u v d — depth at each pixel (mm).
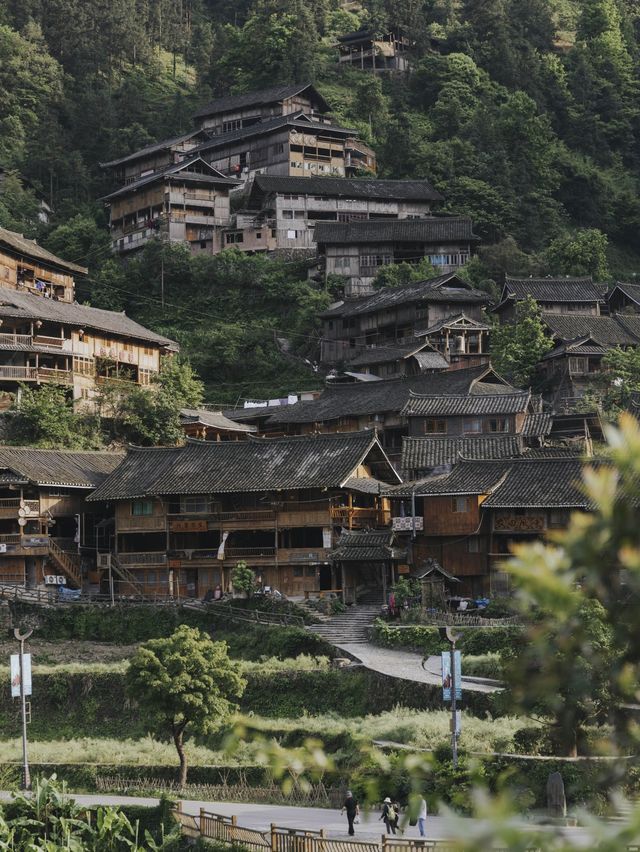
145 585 167250
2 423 188000
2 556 164500
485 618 137250
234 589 154750
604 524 11672
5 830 76938
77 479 170875
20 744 121062
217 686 109812
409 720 107250
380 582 157250
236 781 104312
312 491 159625
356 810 79000
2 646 149125
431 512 153625
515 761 81688
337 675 125875
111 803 93875
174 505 167500
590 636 13750
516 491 150625
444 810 12008
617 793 13688
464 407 194750
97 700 129750
